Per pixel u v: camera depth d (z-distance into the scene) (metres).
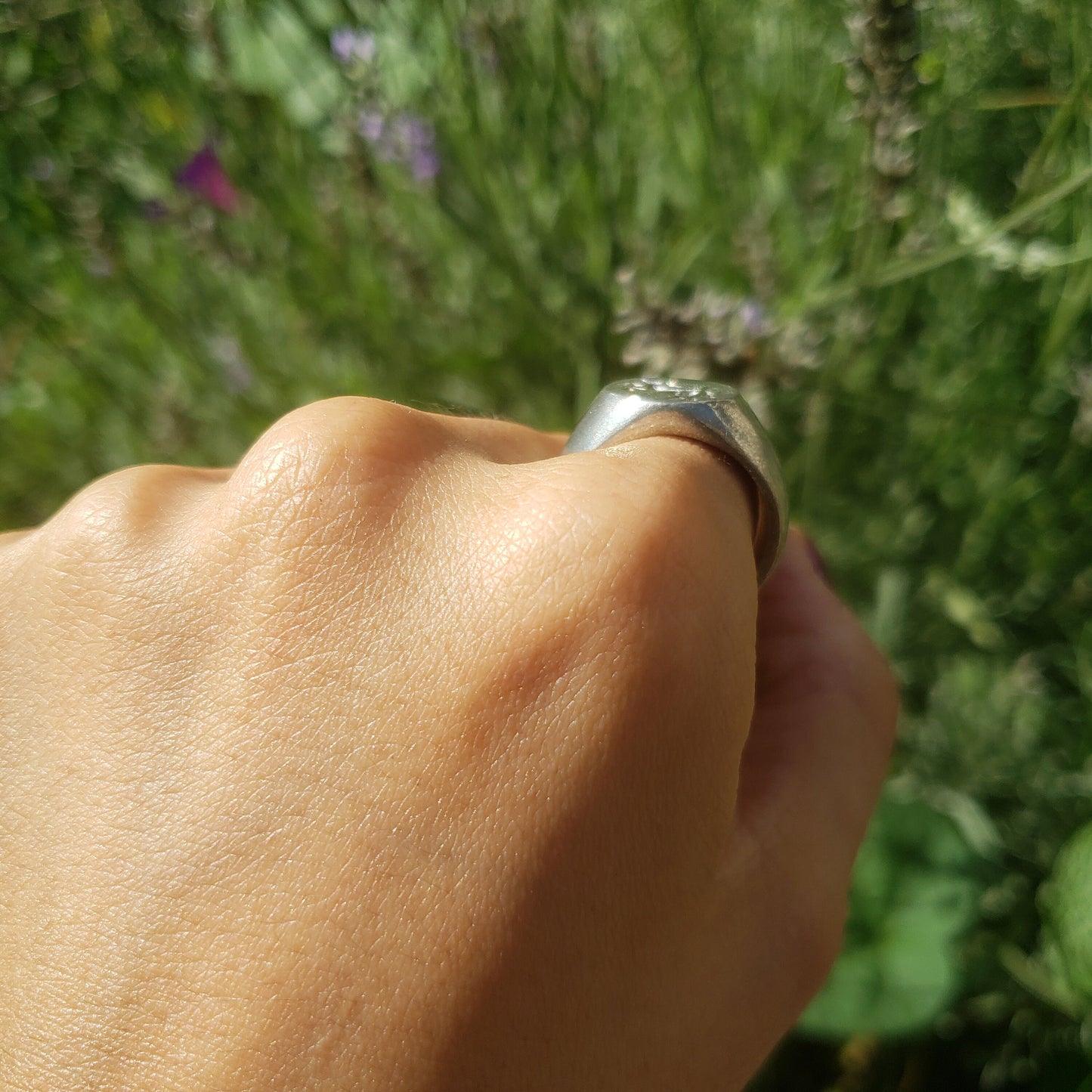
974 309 0.22
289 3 0.22
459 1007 0.08
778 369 0.19
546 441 0.11
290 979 0.08
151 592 0.09
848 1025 0.17
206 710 0.09
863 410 0.23
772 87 0.24
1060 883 0.18
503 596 0.08
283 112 0.25
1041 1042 0.18
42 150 0.25
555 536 0.09
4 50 0.24
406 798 0.08
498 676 0.08
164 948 0.08
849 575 0.23
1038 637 0.22
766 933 0.10
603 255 0.24
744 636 0.09
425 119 0.24
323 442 0.09
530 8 0.23
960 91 0.21
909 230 0.21
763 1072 0.19
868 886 0.18
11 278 0.27
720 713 0.09
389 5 0.23
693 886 0.09
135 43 0.24
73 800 0.09
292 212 0.26
